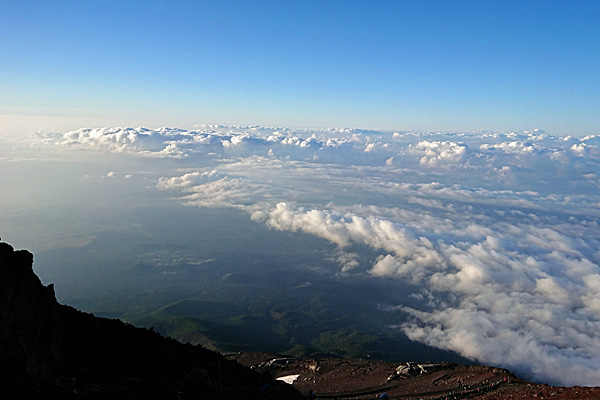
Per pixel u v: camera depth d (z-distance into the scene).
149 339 32.62
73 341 27.06
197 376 23.27
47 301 25.81
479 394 61.16
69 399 17.86
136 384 23.45
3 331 20.81
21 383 17.81
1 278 23.73
